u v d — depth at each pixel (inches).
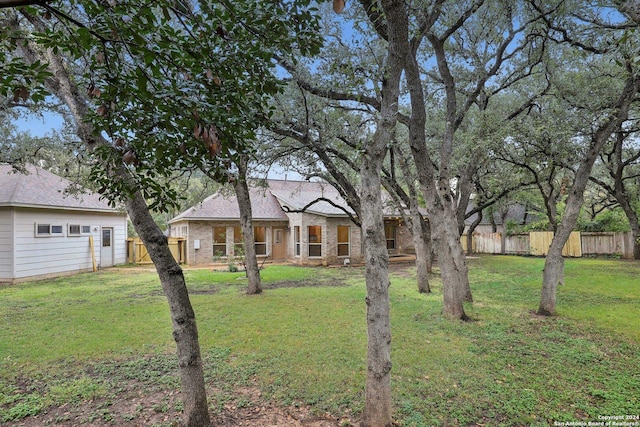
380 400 116.0
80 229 557.9
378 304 116.9
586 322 238.5
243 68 87.7
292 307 293.6
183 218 645.9
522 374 158.9
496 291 359.6
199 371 121.0
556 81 306.2
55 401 139.4
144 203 117.2
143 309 292.0
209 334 219.9
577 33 270.1
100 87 72.2
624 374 156.9
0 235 442.6
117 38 66.7
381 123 118.7
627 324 231.8
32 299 338.3
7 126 326.6
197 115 69.6
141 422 124.8
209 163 99.2
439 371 162.7
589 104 277.1
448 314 257.6
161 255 116.9
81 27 63.9
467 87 373.4
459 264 305.0
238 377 158.6
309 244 666.8
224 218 666.8
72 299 338.0
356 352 186.2
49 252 495.5
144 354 189.0
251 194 751.1
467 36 335.6
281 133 284.2
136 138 79.5
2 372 166.4
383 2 117.1
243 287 405.4
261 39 86.2
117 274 528.4
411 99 241.0
